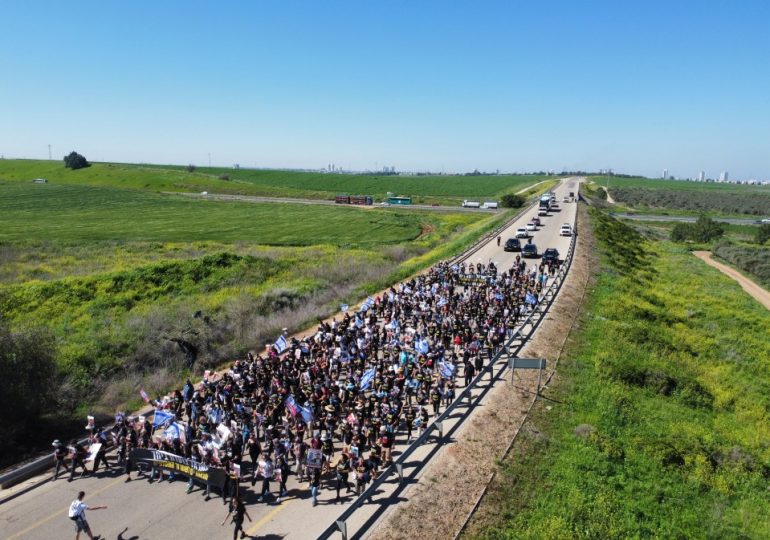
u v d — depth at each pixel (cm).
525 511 1945
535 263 6253
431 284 4588
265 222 10925
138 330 3759
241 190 18262
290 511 1870
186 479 2083
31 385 2480
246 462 2202
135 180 19838
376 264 6512
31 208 12225
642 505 2122
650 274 6994
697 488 2323
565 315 4281
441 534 1770
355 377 2720
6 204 12644
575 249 7119
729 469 2489
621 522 1977
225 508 1903
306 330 4041
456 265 6000
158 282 5059
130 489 2030
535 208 12288
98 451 2144
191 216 11619
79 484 2067
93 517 1844
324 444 2161
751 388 3619
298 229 10044
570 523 1902
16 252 6631
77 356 3180
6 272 5575
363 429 2244
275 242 8481
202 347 3544
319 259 6656
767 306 6450
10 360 2411
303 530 1761
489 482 2062
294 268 6066
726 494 2323
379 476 1991
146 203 13775
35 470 2162
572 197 14588
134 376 3153
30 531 1769
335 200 15762
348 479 2070
